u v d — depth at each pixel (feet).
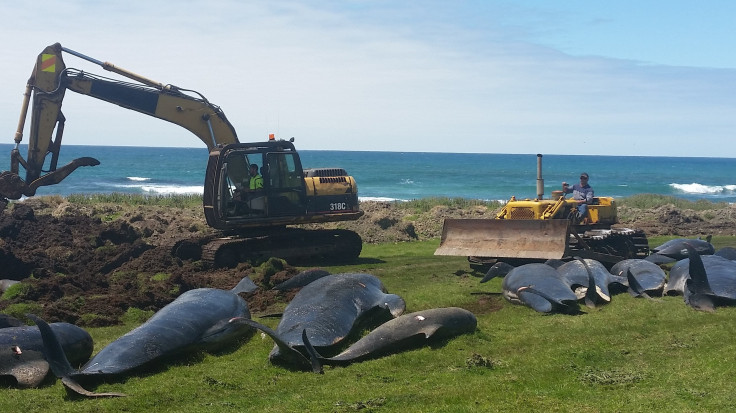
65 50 61.36
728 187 270.05
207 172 60.75
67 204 81.97
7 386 28.94
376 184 271.28
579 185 61.16
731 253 53.93
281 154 62.23
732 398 25.64
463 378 29.25
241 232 62.59
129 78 63.21
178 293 47.47
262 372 30.42
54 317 39.52
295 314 35.29
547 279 43.45
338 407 25.76
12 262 52.19
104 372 28.66
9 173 60.29
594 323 37.93
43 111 60.64
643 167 529.86
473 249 54.13
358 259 66.03
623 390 27.27
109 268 57.47
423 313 34.81
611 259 54.85
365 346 32.19
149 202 110.11
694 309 40.50
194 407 26.16
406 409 25.50
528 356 32.27
